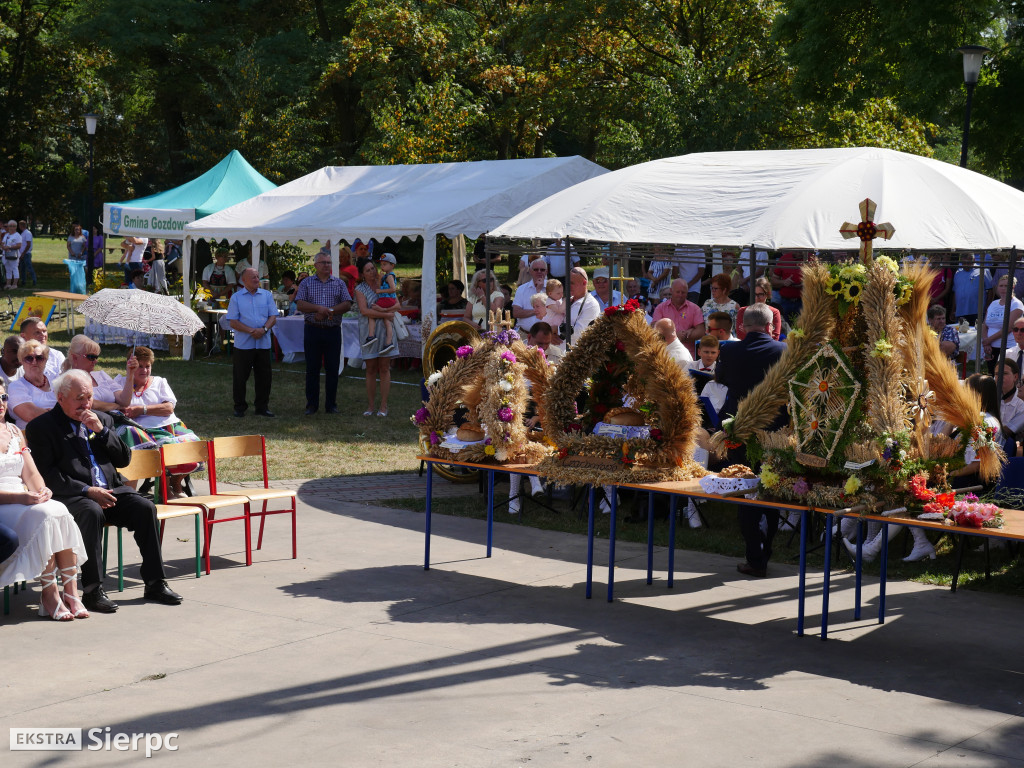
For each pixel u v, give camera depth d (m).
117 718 4.81
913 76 19.89
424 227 15.16
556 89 27.98
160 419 8.90
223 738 4.61
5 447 6.39
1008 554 7.89
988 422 7.48
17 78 38.06
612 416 7.07
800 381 6.06
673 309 12.02
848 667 5.61
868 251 6.04
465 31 29.44
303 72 31.12
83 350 8.12
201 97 32.88
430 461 7.55
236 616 6.40
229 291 20.12
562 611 6.58
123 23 30.45
